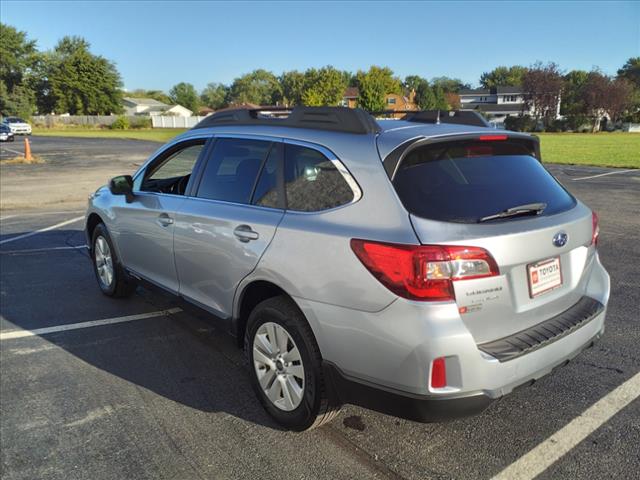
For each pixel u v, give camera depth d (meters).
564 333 2.72
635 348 4.09
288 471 2.72
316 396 2.82
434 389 2.38
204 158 3.86
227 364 3.99
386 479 2.65
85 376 3.81
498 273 2.47
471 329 2.44
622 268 6.23
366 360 2.53
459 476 2.66
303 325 2.84
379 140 2.76
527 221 2.64
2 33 77.38
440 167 2.73
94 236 5.46
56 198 12.98
